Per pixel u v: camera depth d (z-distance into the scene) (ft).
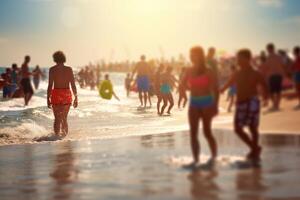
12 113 80.79
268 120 44.42
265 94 34.76
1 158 41.55
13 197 26.66
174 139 46.85
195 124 33.50
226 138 42.98
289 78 47.83
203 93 33.27
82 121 74.59
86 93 158.71
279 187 24.72
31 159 40.40
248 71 34.14
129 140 48.08
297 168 29.37
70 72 60.23
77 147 46.57
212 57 41.04
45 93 139.74
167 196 24.02
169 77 85.05
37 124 66.80
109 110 93.81
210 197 23.39
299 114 44.39
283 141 39.37
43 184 29.63
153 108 100.07
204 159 33.37
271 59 47.42
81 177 30.58
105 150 41.96
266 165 30.55
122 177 29.25
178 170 30.17
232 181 26.37
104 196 25.12
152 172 30.07
